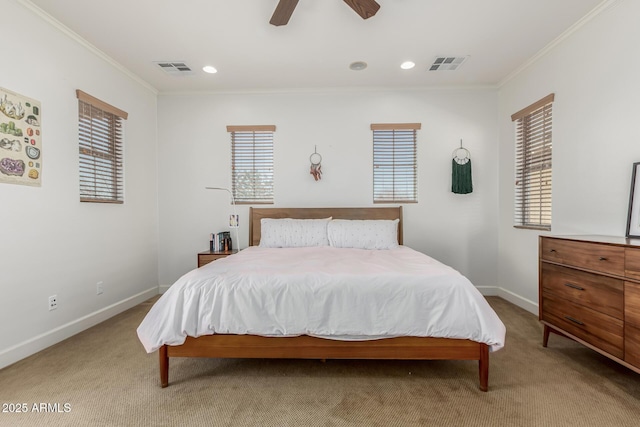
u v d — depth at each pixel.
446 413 1.47
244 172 3.67
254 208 3.59
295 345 1.69
